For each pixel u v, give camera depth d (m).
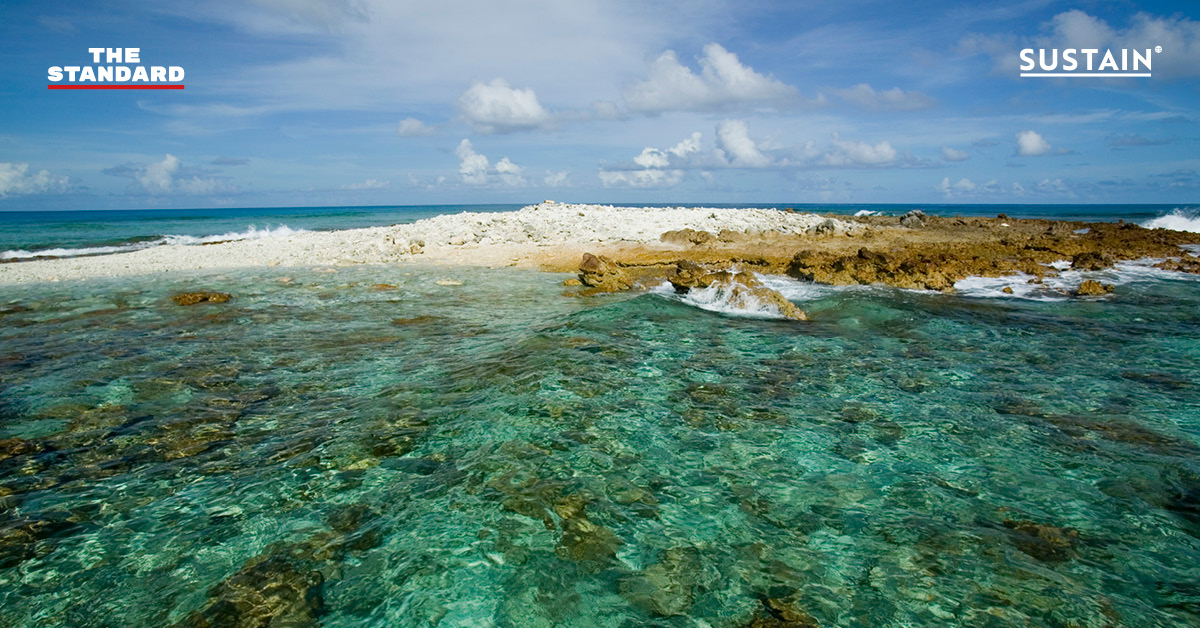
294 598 4.44
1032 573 4.73
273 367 9.95
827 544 5.14
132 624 4.15
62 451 6.80
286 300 15.98
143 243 36.16
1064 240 26.64
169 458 6.64
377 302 15.73
